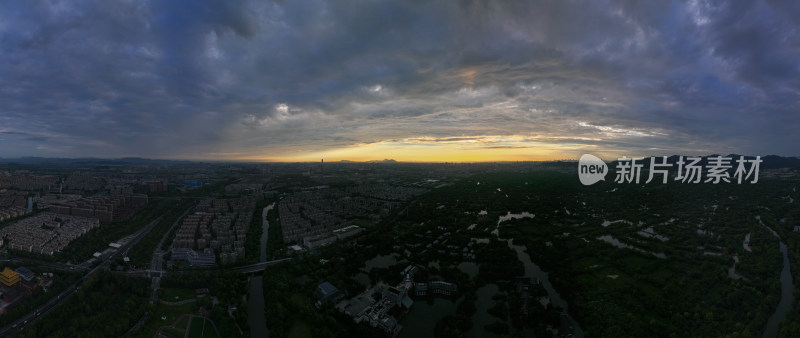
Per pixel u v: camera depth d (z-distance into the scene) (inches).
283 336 7509.8
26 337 7298.2
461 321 7859.3
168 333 7716.5
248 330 7775.6
